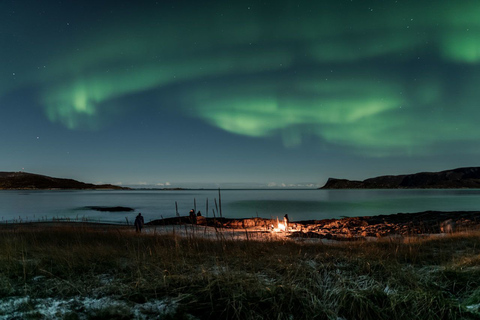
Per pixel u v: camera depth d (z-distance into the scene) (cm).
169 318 351
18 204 8156
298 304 399
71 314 346
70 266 523
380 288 450
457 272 516
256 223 2995
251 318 360
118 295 404
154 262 585
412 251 743
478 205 7312
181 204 8538
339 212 5669
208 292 412
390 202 8881
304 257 651
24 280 450
